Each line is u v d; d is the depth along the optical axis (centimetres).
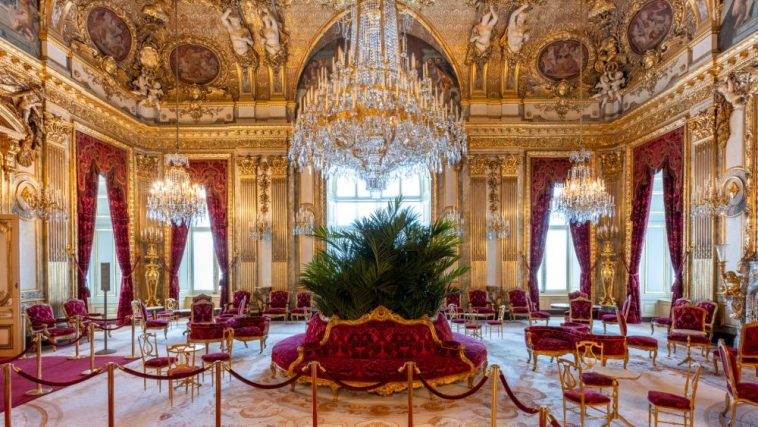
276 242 1194
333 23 1137
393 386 563
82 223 952
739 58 761
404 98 672
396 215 666
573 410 525
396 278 629
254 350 831
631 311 1084
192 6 1123
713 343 822
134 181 1147
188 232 1224
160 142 1202
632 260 1096
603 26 1156
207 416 510
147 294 1163
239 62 1177
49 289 848
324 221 1216
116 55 1084
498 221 1192
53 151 863
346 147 716
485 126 1190
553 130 1196
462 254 1199
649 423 457
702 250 855
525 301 1099
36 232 829
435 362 583
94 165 996
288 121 1198
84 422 494
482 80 1195
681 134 922
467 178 1202
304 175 1208
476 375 655
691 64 891
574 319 928
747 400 466
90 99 959
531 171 1202
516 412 519
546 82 1211
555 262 1268
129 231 1128
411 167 813
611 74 1150
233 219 1202
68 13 920
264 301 1168
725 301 795
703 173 851
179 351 592
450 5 1112
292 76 1206
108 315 1184
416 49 1234
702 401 555
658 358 761
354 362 580
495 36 1157
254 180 1196
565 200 953
